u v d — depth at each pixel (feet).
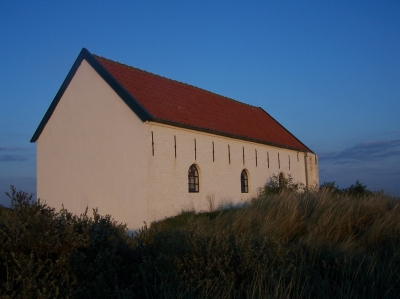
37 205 20.43
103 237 21.79
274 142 78.69
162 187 52.90
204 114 67.05
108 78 55.52
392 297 20.52
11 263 17.89
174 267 19.84
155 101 59.36
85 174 57.00
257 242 24.84
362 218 35.60
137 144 52.13
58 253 19.29
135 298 18.08
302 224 35.04
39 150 63.05
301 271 21.65
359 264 23.34
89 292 17.25
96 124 56.49
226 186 65.26
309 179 92.73
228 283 19.25
